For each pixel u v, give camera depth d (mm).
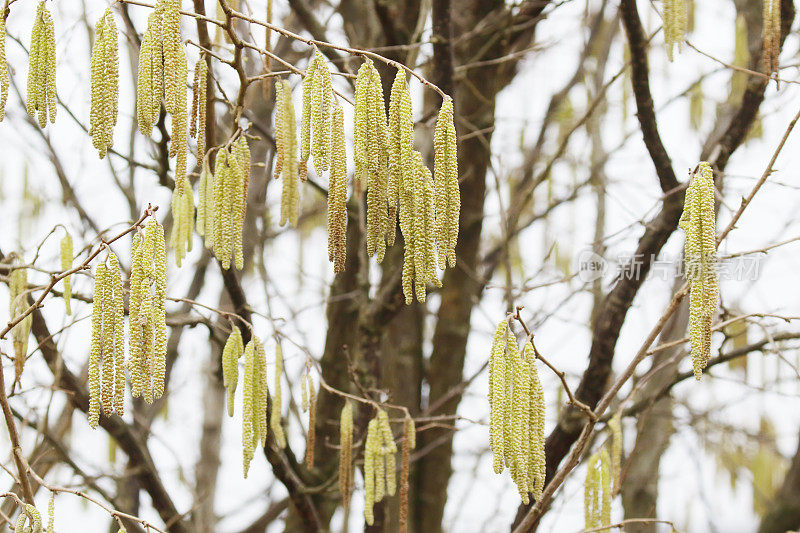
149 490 5867
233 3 5051
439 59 5633
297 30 7621
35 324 5297
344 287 6762
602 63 7977
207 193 3939
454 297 7492
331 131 3191
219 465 7406
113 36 3109
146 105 3113
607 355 5484
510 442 3260
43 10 3186
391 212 3164
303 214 8766
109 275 3238
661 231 5508
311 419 4629
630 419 7340
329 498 6457
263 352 4125
